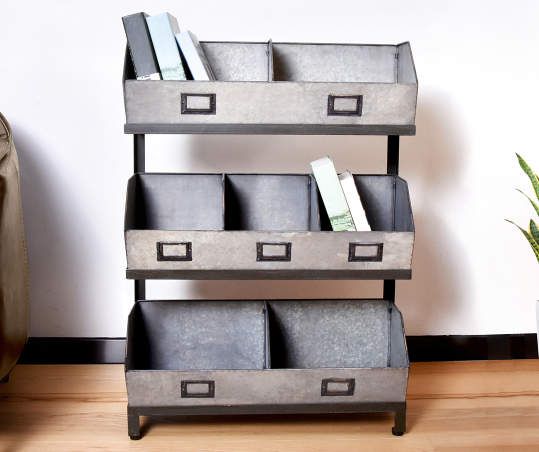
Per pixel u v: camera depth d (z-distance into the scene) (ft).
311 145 7.22
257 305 6.30
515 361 7.56
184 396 5.64
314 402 5.72
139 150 6.31
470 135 7.27
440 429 6.03
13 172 6.08
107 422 6.09
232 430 6.00
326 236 5.62
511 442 5.82
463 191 7.36
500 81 7.21
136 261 5.62
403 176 7.30
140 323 6.24
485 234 7.44
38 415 6.19
